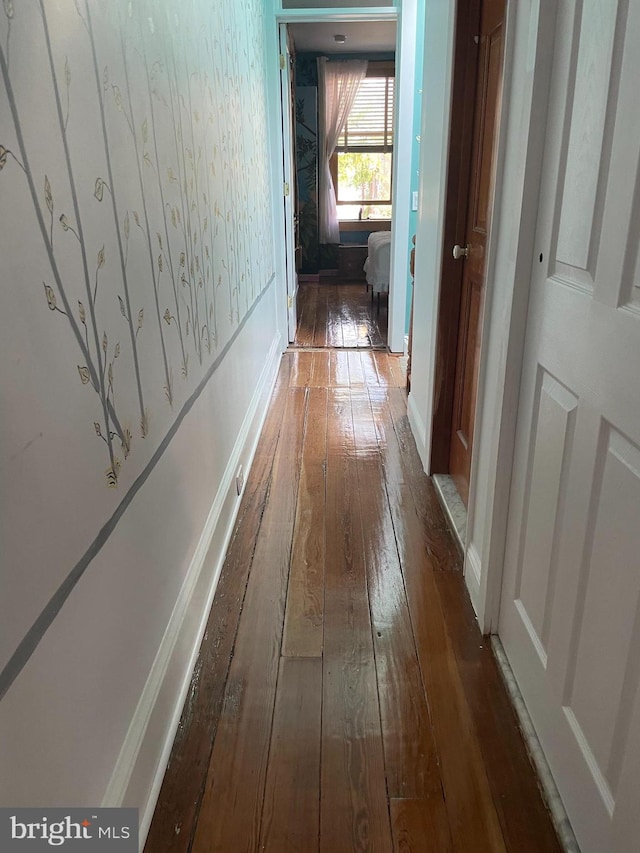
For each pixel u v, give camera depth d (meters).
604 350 1.01
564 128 1.17
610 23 0.97
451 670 1.58
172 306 1.46
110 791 1.04
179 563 1.54
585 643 1.11
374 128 7.48
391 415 3.35
